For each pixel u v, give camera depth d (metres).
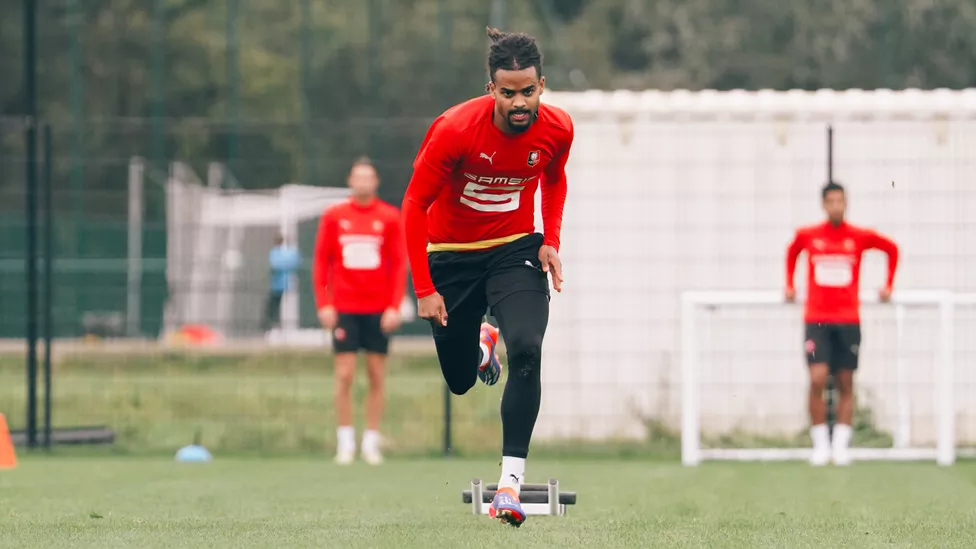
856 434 37.91
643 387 38.62
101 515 20.95
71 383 55.94
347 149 105.12
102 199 101.00
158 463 34.53
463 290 19.05
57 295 73.81
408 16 114.12
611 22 124.94
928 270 38.78
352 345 35.06
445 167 17.94
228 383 56.31
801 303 34.78
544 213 19.33
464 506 22.77
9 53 108.69
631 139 39.22
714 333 38.59
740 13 114.94
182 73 111.38
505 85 17.06
